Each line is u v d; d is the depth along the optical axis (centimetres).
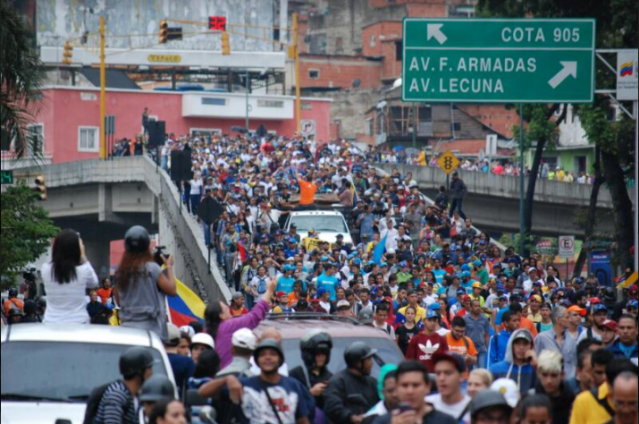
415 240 9844
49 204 16388
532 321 5247
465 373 3130
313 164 13062
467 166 16412
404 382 2258
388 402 2462
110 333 2906
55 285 3102
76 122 19750
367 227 9300
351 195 10581
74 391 2762
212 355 2947
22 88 5906
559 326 3894
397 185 10531
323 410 2806
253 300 7225
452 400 2455
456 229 9819
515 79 6650
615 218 9875
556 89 6638
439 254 7956
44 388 2762
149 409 2286
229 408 2592
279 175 11875
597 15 9431
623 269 9738
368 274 6994
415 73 6662
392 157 16412
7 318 4788
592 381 2756
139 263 3061
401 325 4931
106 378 2791
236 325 3138
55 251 3103
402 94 6662
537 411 2288
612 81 9169
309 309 5684
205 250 9150
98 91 19875
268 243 8425
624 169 11731
